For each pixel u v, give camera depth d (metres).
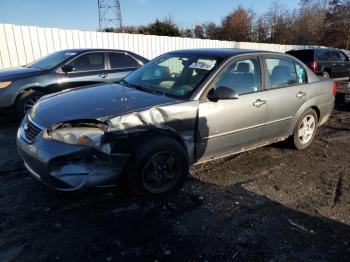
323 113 5.82
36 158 3.28
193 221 3.34
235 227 3.28
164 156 3.70
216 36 51.25
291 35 46.47
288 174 4.66
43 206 3.48
